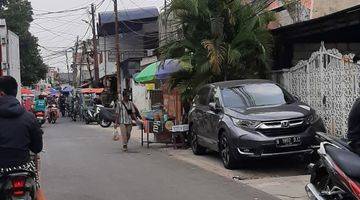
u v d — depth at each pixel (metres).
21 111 5.89
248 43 15.12
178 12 15.68
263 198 8.35
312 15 15.75
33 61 44.50
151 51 34.28
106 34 42.44
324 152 6.38
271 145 10.27
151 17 40.00
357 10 11.84
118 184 9.95
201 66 15.03
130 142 18.33
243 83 12.42
